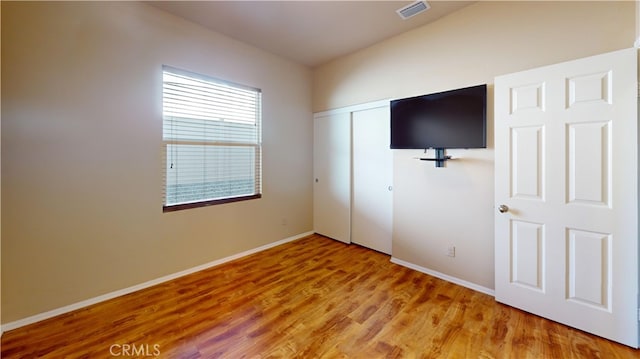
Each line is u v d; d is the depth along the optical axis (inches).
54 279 80.0
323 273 109.7
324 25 108.8
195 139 111.6
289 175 149.2
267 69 135.1
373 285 99.3
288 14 101.0
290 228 151.0
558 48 77.9
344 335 71.4
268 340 69.6
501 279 86.0
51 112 78.0
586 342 68.1
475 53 93.7
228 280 103.5
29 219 75.9
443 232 104.1
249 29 112.3
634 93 63.6
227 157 123.2
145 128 96.3
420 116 106.0
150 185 98.2
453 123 96.7
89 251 85.9
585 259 71.2
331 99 149.3
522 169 80.3
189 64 106.5
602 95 67.2
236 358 63.2
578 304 72.4
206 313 81.4
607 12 70.6
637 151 64.0
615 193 66.8
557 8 77.8
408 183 114.4
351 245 143.6
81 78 82.5
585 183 70.5
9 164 72.7
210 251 116.3
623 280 66.4
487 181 92.3
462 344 67.7
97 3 84.8
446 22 101.0
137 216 95.5
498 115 84.1
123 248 92.7
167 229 103.2
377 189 132.2
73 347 66.7
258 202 134.4
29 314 76.2
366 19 103.7
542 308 78.2
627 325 66.1
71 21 80.4
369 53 128.6
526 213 80.0
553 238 75.8
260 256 128.6
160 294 92.8
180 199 108.5
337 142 148.1
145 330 73.4
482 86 89.6
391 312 81.8
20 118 73.7
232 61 120.5
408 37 113.2
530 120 78.1
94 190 86.2
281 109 143.1
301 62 149.5
